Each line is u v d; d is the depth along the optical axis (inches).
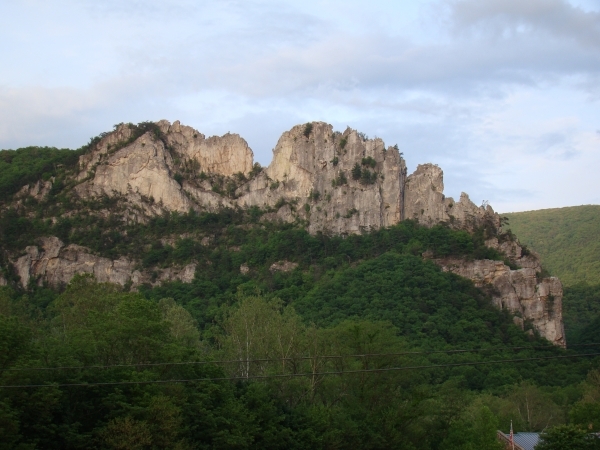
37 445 3540.8
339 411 4635.8
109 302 5068.9
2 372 3516.2
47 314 7593.5
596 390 5836.6
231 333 5201.8
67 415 3698.3
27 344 3737.7
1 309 5570.9
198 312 7785.4
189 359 4237.2
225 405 4178.2
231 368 4872.0
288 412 4525.1
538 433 5196.9
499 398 5989.2
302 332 5162.4
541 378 6752.0
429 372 6412.4
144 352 4128.9
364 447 4503.0
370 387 4768.7
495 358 6924.2
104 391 3791.8
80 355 3905.0
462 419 5118.1
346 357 4638.3
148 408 3713.1
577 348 7800.2
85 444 3585.1
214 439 3978.8
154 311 4419.3
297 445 4306.1
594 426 5108.3
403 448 4537.4
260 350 4913.9
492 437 4712.1
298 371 4911.4
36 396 3548.2
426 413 4781.0
